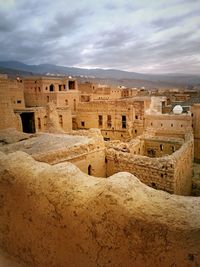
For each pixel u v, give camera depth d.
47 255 4.93
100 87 60.34
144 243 3.44
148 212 3.68
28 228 5.22
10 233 5.73
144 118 30.25
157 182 12.50
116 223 3.72
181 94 58.72
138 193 4.16
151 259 3.38
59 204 4.49
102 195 4.07
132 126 33.97
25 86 45.53
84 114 40.03
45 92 42.69
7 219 5.73
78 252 4.29
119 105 35.91
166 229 3.36
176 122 26.98
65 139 14.07
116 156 14.07
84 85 60.31
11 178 5.55
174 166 11.81
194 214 3.62
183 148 15.23
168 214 3.62
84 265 4.24
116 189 4.09
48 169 5.38
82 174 5.18
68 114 36.16
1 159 6.31
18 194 5.31
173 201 4.01
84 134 16.42
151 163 12.59
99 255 3.97
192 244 3.12
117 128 36.88
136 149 19.36
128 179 4.45
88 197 4.27
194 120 29.23
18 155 6.30
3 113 18.11
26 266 5.45
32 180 5.23
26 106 45.66
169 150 20.84
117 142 19.58
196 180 20.86
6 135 15.43
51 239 4.75
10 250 5.81
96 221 3.93
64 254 4.57
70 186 4.71
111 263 3.83
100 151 14.21
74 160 12.41
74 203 4.32
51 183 4.92
